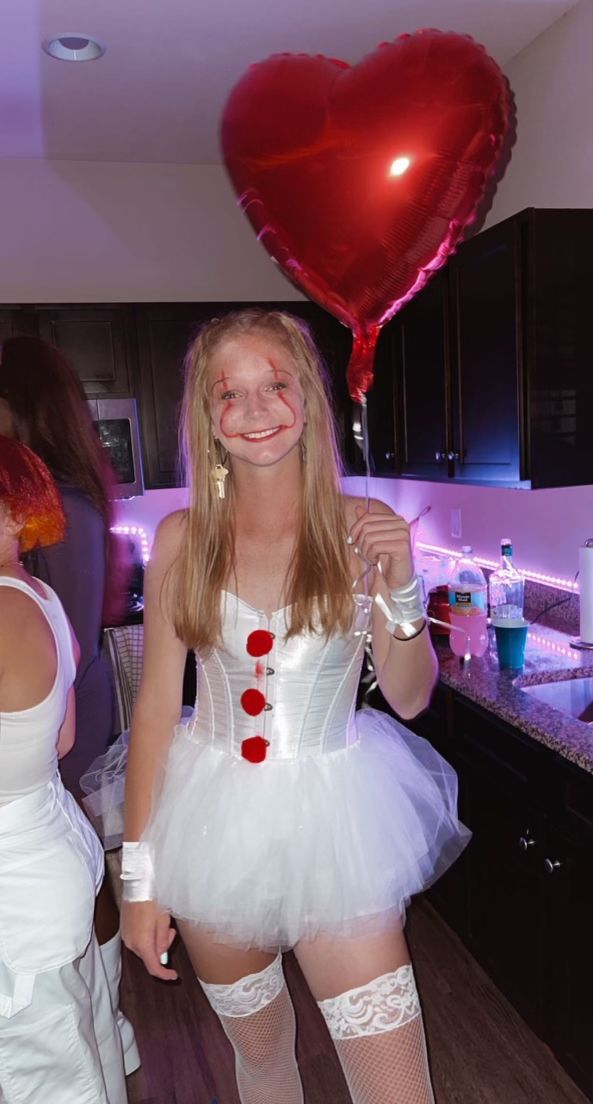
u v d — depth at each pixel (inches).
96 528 73.1
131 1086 82.4
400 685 56.9
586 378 92.6
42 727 54.7
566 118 103.0
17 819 55.0
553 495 111.6
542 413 91.5
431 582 130.6
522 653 93.7
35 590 57.2
